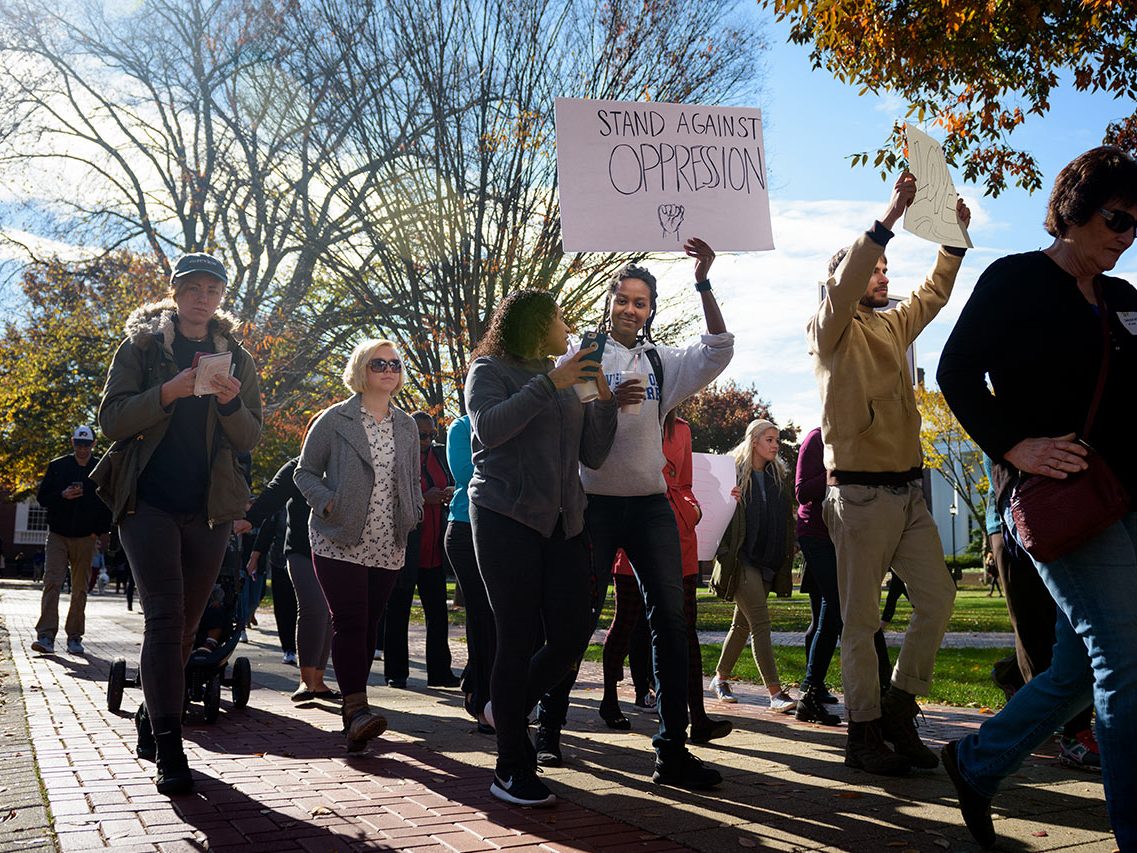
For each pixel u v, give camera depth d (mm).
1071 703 2824
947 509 64688
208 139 25297
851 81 10219
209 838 3002
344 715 4648
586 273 19938
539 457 3553
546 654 3645
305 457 5051
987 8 9094
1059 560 2688
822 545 5547
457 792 3729
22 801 3379
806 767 4367
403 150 19859
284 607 9250
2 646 10031
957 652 10719
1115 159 2811
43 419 34688
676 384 4211
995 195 10609
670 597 3941
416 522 5207
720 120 4430
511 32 19000
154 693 3680
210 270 4094
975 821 3045
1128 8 8906
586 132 4277
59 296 31125
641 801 3627
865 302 4449
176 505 3943
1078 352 2779
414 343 20125
